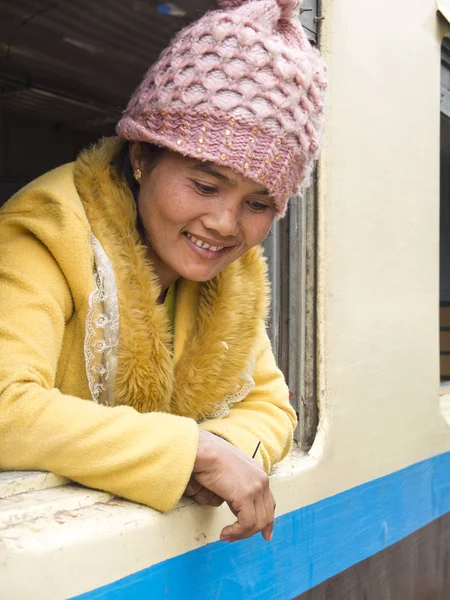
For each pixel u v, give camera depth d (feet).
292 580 4.79
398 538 6.47
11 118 9.63
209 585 3.85
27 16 6.12
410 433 6.77
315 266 5.52
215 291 4.05
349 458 5.68
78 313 3.56
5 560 2.72
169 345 3.92
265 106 3.41
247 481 3.41
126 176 3.90
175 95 3.43
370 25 6.07
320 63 3.75
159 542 3.42
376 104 6.17
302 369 5.48
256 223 3.73
